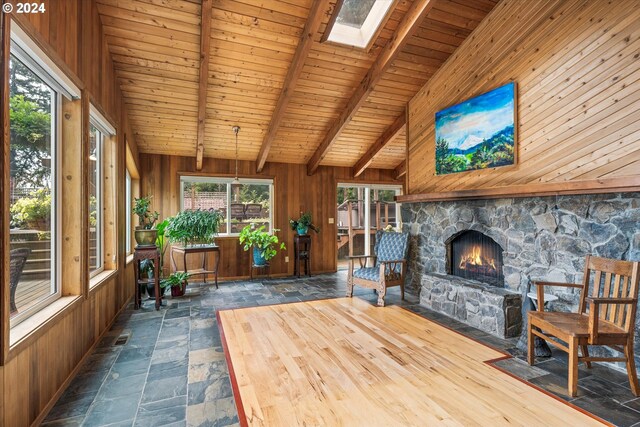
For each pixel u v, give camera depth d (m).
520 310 3.22
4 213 1.55
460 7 3.65
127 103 4.33
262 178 6.31
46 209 2.33
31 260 2.12
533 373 2.46
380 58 4.04
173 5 3.12
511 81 3.49
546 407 2.01
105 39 3.30
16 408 1.66
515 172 3.44
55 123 2.42
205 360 2.67
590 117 2.79
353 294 4.87
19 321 1.92
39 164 2.22
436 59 4.30
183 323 3.57
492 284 3.71
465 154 3.99
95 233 3.47
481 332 3.31
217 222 5.15
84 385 2.30
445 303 3.88
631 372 2.17
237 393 2.18
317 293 4.93
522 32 3.38
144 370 2.51
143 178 5.54
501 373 2.45
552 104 3.09
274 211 6.39
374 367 2.54
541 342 2.76
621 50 2.60
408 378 2.37
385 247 4.96
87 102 2.69
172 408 2.02
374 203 8.31
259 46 3.70
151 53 3.60
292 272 6.53
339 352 2.81
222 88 4.25
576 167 2.89
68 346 2.34
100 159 3.58
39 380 1.90
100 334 3.11
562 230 2.98
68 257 2.57
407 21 3.62
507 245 3.50
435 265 4.52
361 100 4.52
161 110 4.54
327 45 3.84
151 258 4.12
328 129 5.54
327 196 6.86
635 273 2.17
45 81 2.23
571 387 2.14
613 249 2.59
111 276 3.48
